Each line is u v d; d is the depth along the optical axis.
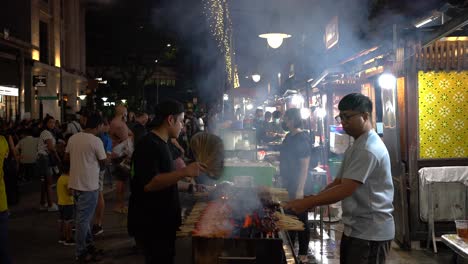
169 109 4.01
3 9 27.48
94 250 6.48
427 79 6.70
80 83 40.44
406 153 6.77
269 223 3.36
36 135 13.95
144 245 3.94
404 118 6.83
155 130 4.04
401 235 6.65
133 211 3.93
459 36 6.50
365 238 3.24
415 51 6.38
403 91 6.82
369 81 9.56
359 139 3.28
